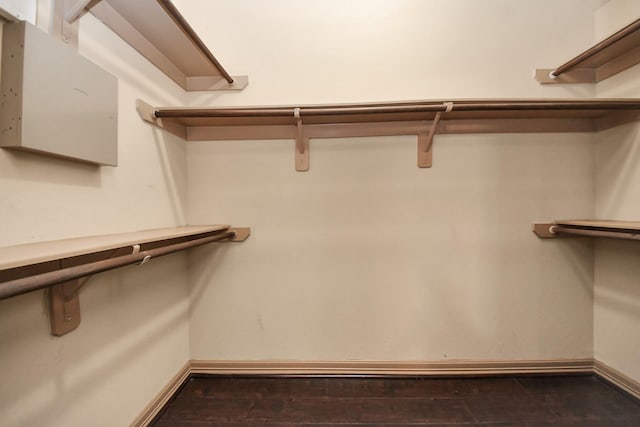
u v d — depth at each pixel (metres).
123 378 1.09
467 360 1.56
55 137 0.76
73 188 0.87
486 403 1.33
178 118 1.43
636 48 1.30
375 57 1.55
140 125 1.20
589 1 1.51
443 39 1.53
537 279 1.55
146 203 1.24
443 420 1.22
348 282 1.58
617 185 1.41
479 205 1.55
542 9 1.52
